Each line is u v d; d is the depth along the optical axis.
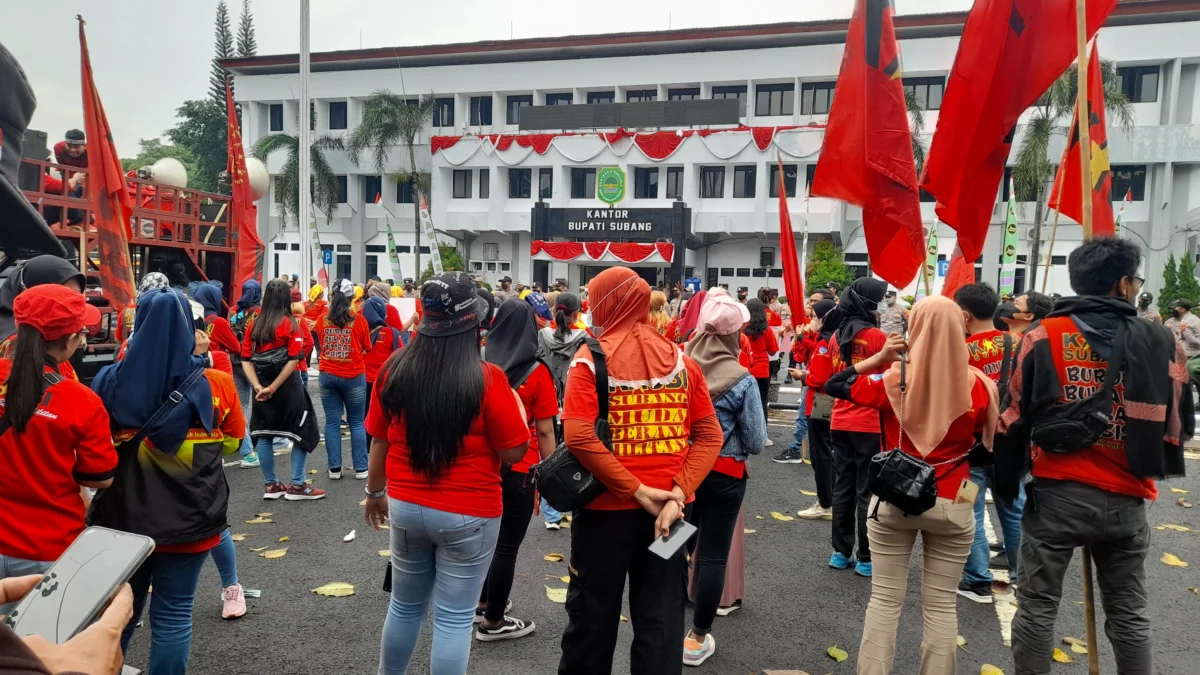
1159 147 30.31
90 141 6.48
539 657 3.95
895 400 3.27
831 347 5.23
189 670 3.68
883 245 4.62
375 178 40.78
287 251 41.25
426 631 4.21
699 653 3.86
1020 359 3.21
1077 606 4.73
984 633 4.28
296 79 40.81
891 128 4.49
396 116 35.12
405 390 2.89
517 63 38.31
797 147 33.56
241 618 4.28
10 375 2.72
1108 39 30.53
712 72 36.00
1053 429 3.07
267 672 3.69
